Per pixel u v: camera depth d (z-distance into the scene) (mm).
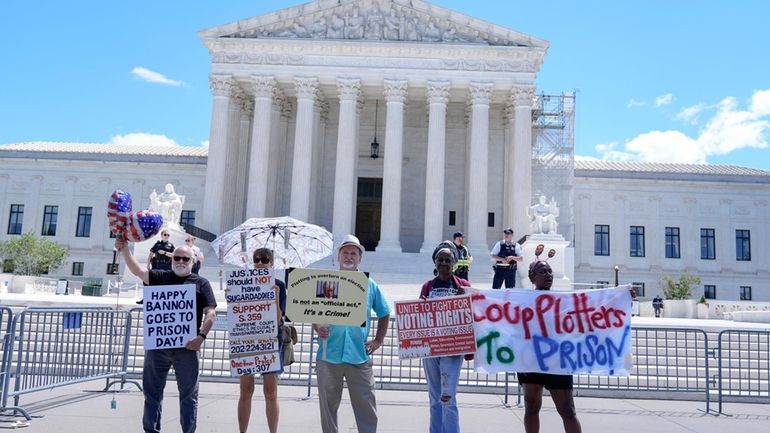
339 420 13531
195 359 10133
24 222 73125
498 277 25078
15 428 11898
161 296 10062
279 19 53625
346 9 54031
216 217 51469
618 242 72438
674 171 73750
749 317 36344
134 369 19328
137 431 11867
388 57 53031
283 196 58750
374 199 60875
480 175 51562
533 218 42375
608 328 11641
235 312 10656
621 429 13523
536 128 62656
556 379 10648
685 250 72438
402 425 13289
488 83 52312
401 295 39656
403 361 21172
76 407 14117
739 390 18031
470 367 19969
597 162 78500
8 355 12859
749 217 72812
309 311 10078
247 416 10867
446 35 53375
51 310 13961
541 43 52562
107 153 73062
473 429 13070
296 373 18906
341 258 10578
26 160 73750
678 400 17812
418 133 60844
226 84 52812
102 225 72500
